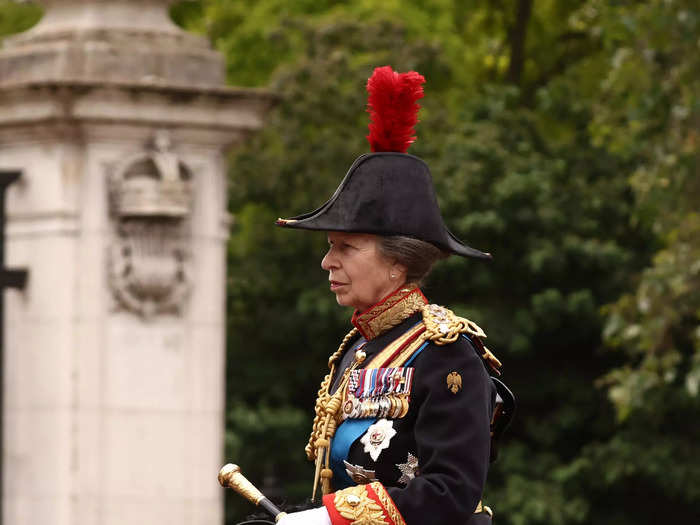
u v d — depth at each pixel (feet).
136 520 132.16
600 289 249.96
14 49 136.98
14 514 133.28
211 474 135.44
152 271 132.67
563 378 252.01
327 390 51.21
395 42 257.96
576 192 253.03
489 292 248.32
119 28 135.13
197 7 282.77
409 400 47.24
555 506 234.99
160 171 131.85
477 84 310.65
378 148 49.88
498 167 247.91
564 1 304.30
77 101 130.41
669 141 175.94
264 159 251.39
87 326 131.85
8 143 135.95
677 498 248.73
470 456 45.68
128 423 132.57
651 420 238.27
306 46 258.16
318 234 249.14
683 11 170.40
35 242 133.80
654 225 183.83
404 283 49.57
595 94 268.41
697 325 203.92
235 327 251.60
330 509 45.52
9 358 134.72
